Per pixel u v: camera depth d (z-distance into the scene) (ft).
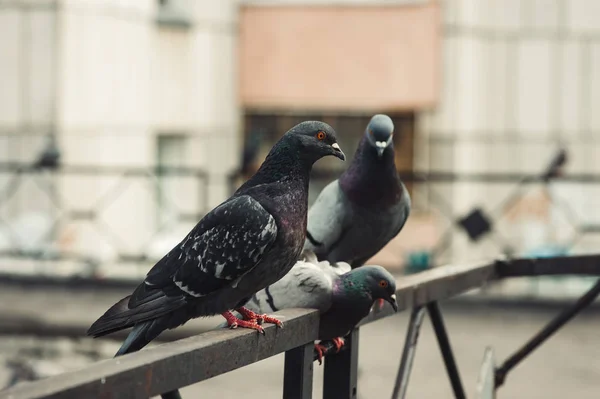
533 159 56.08
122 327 11.22
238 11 58.65
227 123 58.85
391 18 57.52
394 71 57.77
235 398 26.30
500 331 34.88
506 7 56.70
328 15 58.44
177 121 56.39
